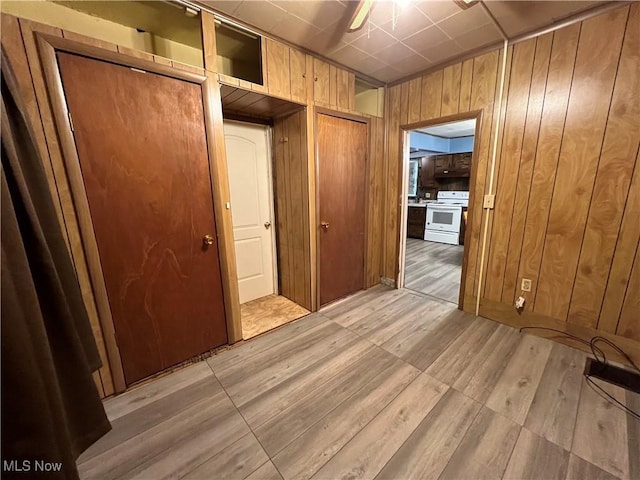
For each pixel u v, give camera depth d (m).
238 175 2.76
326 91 2.48
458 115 2.48
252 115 2.67
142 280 1.72
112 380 1.68
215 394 1.69
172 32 1.95
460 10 1.75
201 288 1.99
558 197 2.02
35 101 1.30
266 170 2.96
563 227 2.02
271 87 2.10
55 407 0.80
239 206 2.82
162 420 1.50
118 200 1.58
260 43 2.01
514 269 2.32
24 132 0.95
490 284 2.49
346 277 3.08
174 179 1.76
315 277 2.73
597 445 1.30
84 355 1.00
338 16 1.81
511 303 2.38
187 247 1.88
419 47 2.23
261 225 3.03
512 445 1.31
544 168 2.05
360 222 3.10
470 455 1.27
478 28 1.96
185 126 1.76
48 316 0.90
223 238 2.03
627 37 1.64
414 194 6.91
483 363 1.92
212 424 1.47
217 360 2.02
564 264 2.05
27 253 0.85
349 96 2.69
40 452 0.74
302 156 2.51
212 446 1.35
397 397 1.63
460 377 1.79
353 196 2.95
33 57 1.27
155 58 1.59
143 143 1.62
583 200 1.92
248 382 1.79
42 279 0.88
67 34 1.33
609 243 1.85
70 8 1.61
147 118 1.61
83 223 1.48
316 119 2.44
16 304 0.70
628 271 1.80
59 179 1.40
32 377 0.73
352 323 2.53
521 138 2.14
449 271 4.00
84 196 1.46
